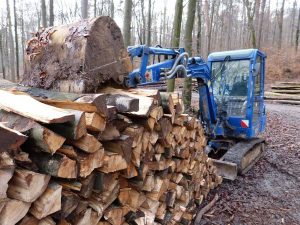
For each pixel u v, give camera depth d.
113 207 2.62
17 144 1.53
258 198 5.35
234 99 6.71
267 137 9.40
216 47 37.97
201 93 6.16
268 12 41.03
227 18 40.22
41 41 3.00
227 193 5.46
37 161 1.94
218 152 7.16
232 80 6.84
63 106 2.31
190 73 5.41
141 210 3.07
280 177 6.33
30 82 2.98
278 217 4.78
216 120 6.42
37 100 2.41
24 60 3.10
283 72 25.05
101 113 2.22
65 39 2.83
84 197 2.26
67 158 1.94
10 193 1.69
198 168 4.58
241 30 44.12
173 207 3.71
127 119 2.73
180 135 3.67
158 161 3.23
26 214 1.80
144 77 3.99
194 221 4.39
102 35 2.88
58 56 2.85
